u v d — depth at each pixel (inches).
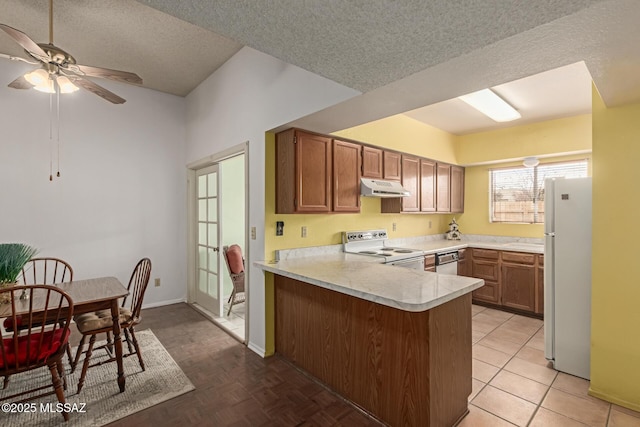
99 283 102.3
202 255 165.2
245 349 116.2
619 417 77.3
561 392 88.4
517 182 182.1
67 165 139.0
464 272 177.8
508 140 171.9
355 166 126.3
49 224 135.0
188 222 172.4
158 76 146.9
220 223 148.3
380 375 77.2
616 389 82.7
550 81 112.9
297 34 50.3
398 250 147.7
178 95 171.8
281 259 115.3
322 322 93.5
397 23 46.8
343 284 78.9
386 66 62.0
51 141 135.2
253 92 115.6
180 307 164.9
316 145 111.6
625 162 80.9
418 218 186.2
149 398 84.8
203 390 89.1
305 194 107.6
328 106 85.7
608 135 83.3
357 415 79.4
